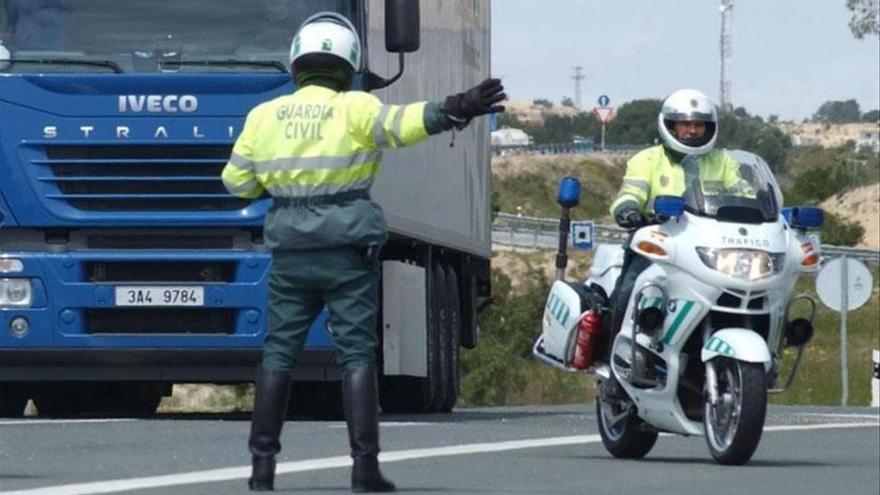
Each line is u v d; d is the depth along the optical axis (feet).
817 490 56.13
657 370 63.62
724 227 62.44
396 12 81.87
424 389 100.73
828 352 268.00
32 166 83.71
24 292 84.58
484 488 53.52
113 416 94.53
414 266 96.99
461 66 112.27
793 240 63.16
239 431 74.33
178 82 83.25
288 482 53.67
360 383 50.29
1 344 84.48
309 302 50.67
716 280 61.72
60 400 104.06
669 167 65.57
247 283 84.23
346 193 49.96
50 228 84.64
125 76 83.25
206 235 84.43
